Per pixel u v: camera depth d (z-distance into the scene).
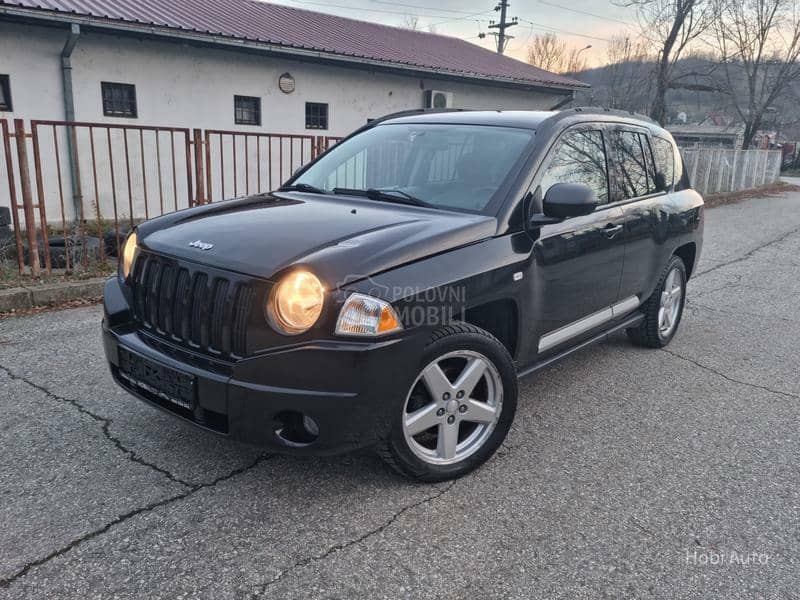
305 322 2.49
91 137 6.38
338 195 3.71
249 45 11.81
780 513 2.89
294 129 13.84
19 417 3.51
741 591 2.38
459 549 2.54
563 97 20.95
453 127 3.94
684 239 4.98
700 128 52.69
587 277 3.77
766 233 12.26
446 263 2.82
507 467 3.20
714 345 5.31
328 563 2.43
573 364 4.77
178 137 11.98
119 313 3.11
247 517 2.69
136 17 10.91
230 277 2.60
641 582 2.40
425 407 2.87
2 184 10.08
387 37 18.33
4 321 5.23
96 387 3.93
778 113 36.81
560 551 2.56
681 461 3.33
